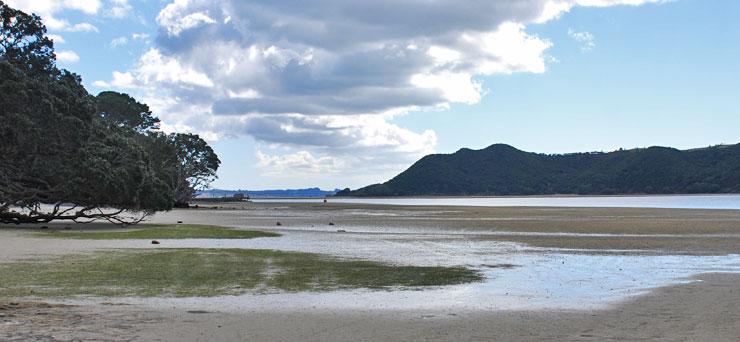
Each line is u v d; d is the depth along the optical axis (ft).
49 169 153.79
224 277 65.46
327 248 100.58
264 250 96.22
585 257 86.94
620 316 44.09
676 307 47.65
